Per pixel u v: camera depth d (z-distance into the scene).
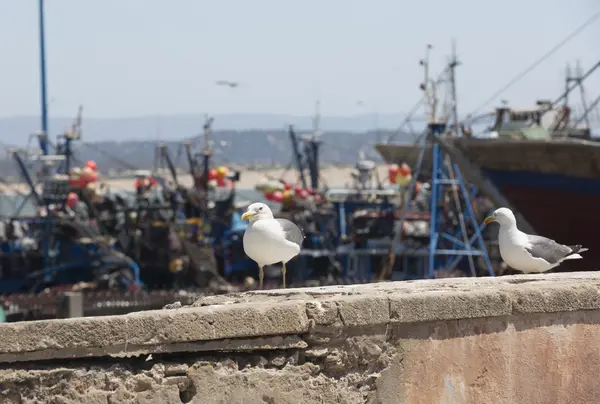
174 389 9.11
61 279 69.81
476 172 44.47
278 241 12.47
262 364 9.59
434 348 10.45
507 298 10.81
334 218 76.56
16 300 51.22
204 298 11.15
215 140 87.75
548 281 11.95
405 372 10.26
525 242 13.80
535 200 42.81
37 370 8.65
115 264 67.56
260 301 10.42
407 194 69.44
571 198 41.38
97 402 8.80
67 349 8.69
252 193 127.62
